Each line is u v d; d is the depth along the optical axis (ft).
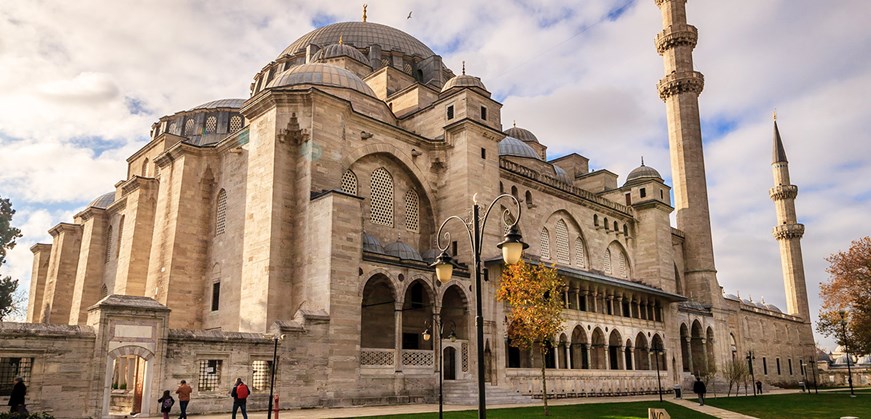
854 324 192.65
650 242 211.20
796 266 319.47
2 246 130.72
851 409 120.26
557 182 189.26
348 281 113.19
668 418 69.56
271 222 118.01
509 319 134.82
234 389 81.25
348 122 133.59
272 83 148.25
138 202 161.68
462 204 144.46
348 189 133.80
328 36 221.87
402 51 216.54
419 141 148.46
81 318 181.06
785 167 330.54
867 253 192.54
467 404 119.44
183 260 140.26
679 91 239.91
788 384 281.33
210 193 148.05
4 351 77.30
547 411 100.48
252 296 118.11
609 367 172.04
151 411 86.33
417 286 141.38
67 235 206.18
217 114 204.44
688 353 206.08
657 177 218.18
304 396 102.89
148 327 88.63
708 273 226.58
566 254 186.60
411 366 123.24
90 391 82.38
